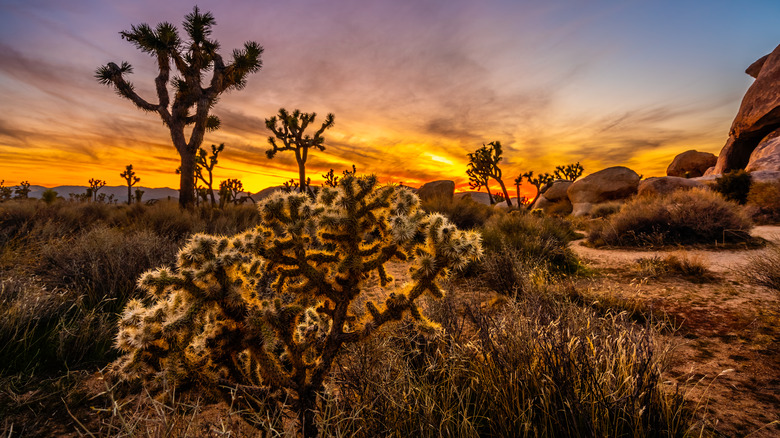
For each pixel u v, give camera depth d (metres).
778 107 21.23
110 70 10.49
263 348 1.24
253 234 1.35
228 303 1.20
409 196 1.49
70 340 2.57
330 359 1.40
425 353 1.97
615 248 8.32
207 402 1.72
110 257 4.10
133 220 9.38
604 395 1.54
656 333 2.71
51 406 1.94
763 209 12.83
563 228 11.36
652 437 1.47
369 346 1.82
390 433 1.42
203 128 11.18
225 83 11.51
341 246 1.47
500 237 7.26
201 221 8.99
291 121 19.64
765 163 17.64
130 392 1.95
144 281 1.18
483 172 31.44
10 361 2.34
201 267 1.19
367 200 1.46
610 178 27.50
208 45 11.07
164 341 1.19
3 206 9.12
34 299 3.04
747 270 4.66
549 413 1.52
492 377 1.77
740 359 2.42
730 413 1.81
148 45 10.16
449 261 1.34
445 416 1.50
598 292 4.13
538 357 1.80
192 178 11.29
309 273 1.39
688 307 3.65
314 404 1.33
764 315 3.25
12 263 4.65
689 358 2.49
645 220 8.92
